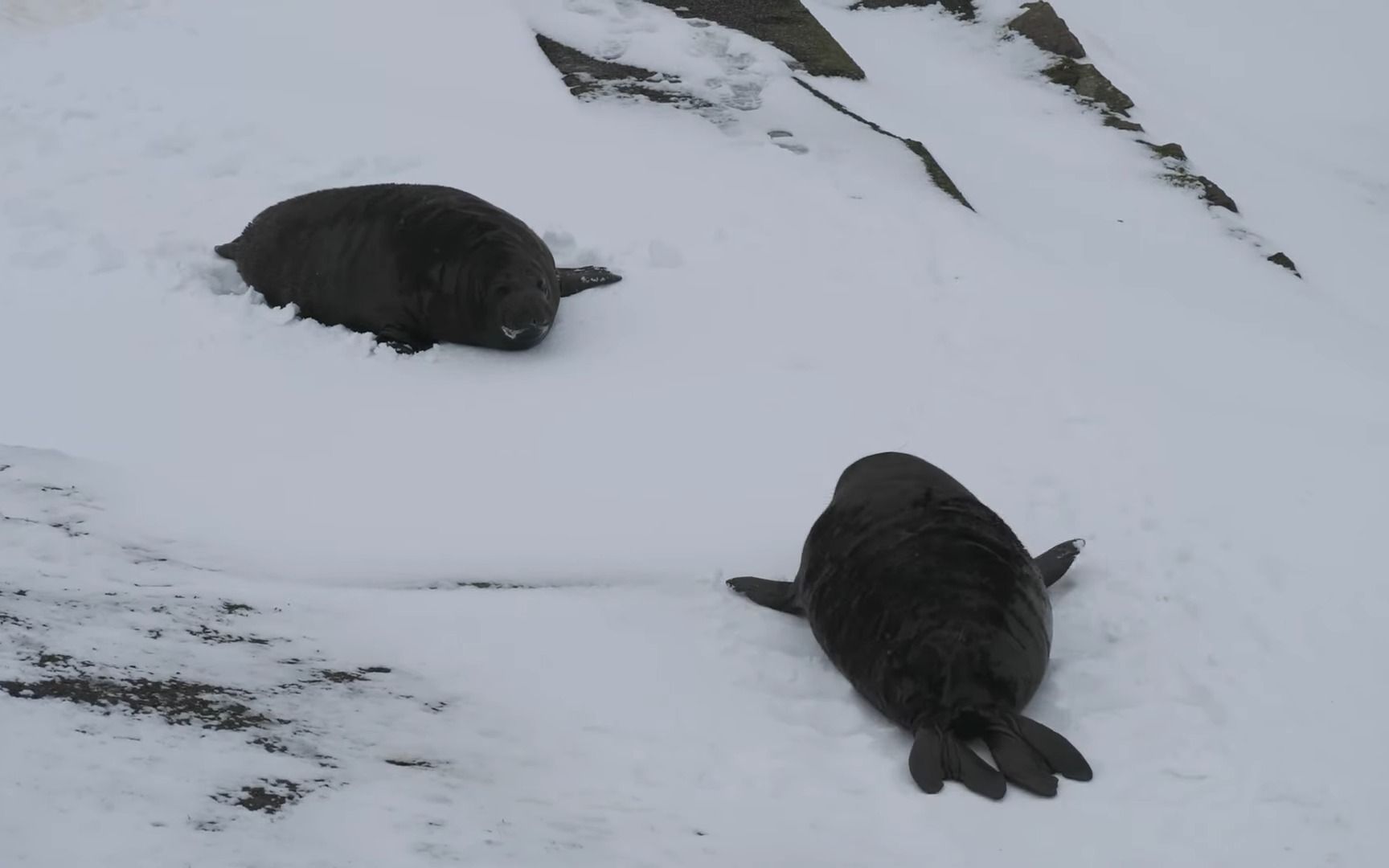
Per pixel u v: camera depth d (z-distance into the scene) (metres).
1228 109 66.94
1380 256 50.38
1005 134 52.41
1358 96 69.56
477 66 44.38
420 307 29.28
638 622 18.45
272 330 29.48
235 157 37.00
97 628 15.36
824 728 16.02
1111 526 21.62
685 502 23.05
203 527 21.27
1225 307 39.44
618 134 40.84
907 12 63.53
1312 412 27.50
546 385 27.42
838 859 12.71
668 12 50.97
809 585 18.17
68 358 27.66
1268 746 15.44
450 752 13.99
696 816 13.34
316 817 11.82
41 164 36.44
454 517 22.48
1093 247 42.94
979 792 14.22
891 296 31.84
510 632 17.83
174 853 10.66
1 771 11.30
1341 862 13.26
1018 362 28.36
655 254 33.31
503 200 35.59
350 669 15.96
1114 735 15.77
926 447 24.81
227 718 13.60
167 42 43.50
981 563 16.61
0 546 18.09
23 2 45.28
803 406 26.47
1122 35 74.75
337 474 23.73
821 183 39.00
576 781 13.80
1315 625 18.31
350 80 42.03
